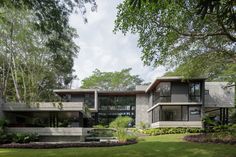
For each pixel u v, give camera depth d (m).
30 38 28.36
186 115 33.03
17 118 28.73
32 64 32.88
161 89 33.50
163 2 10.09
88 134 29.02
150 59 15.08
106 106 43.28
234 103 35.34
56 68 35.12
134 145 19.69
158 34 14.30
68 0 12.12
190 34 14.60
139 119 41.72
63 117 28.22
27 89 35.81
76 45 30.94
